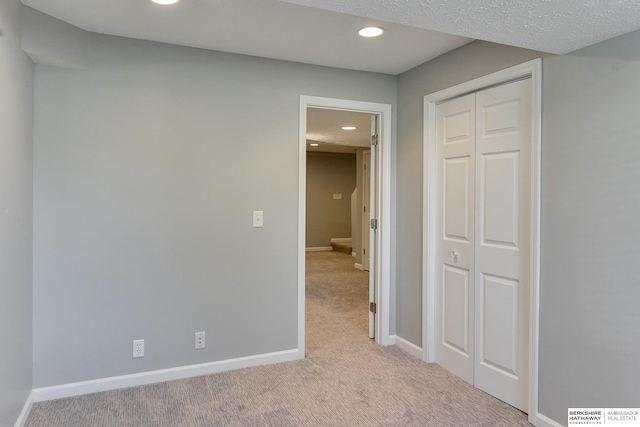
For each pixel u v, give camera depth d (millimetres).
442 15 1713
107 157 2701
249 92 3076
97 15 2381
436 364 3211
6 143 1986
